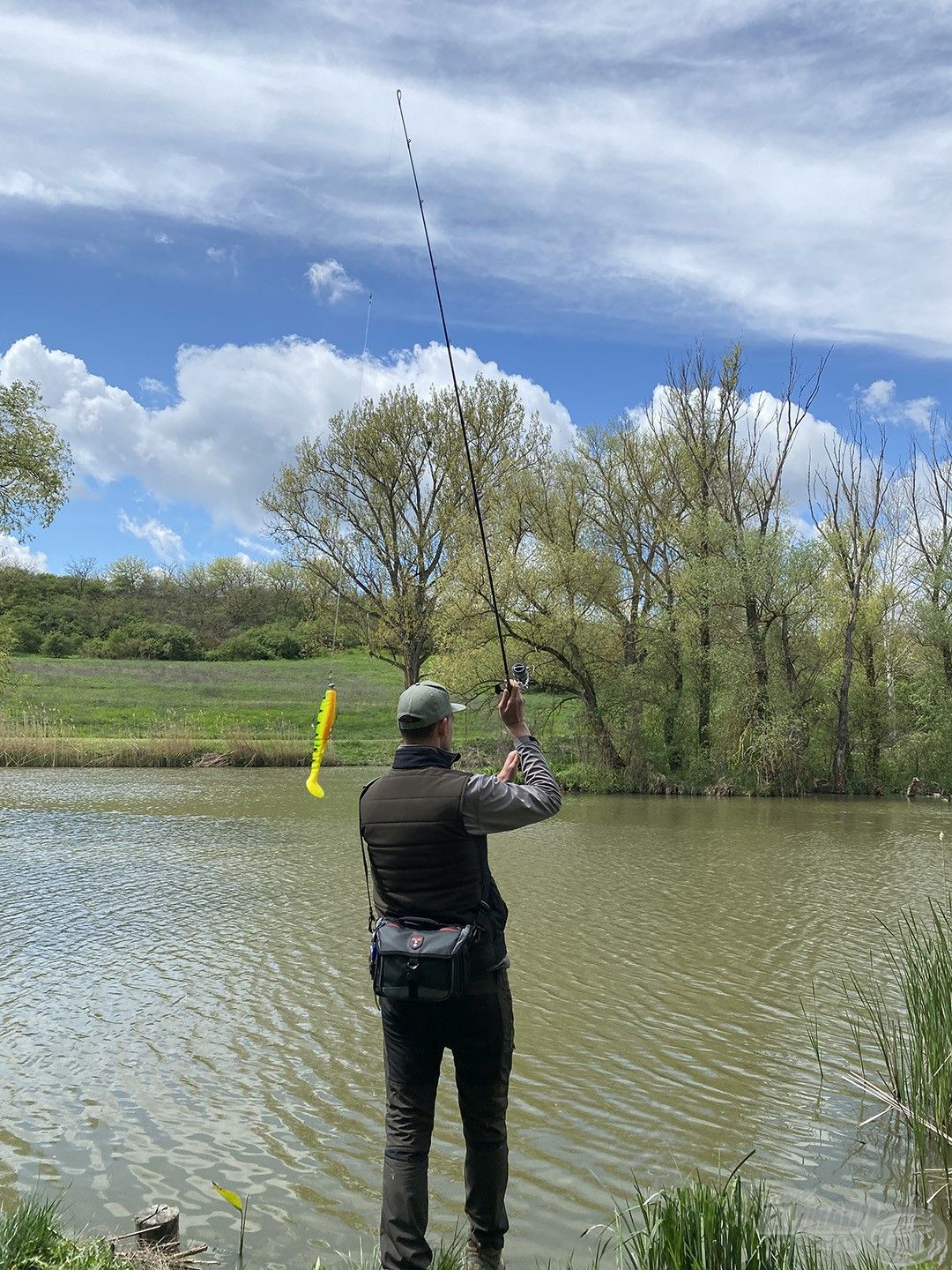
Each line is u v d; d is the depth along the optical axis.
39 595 83.56
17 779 30.30
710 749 32.16
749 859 16.62
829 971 9.33
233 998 8.22
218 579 91.62
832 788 31.92
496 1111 3.82
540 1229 4.66
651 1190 5.07
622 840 19.20
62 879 13.66
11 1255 3.85
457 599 33.56
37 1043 7.10
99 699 51.56
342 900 12.28
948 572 31.95
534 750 4.06
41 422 24.52
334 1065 6.74
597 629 32.44
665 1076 6.68
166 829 19.08
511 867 15.63
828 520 33.06
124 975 8.91
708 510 32.28
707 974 9.23
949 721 31.28
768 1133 5.78
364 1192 4.99
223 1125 5.75
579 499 33.31
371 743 41.22
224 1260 4.32
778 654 32.16
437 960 3.53
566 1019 7.89
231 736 38.88
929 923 11.40
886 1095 5.92
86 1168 5.20
